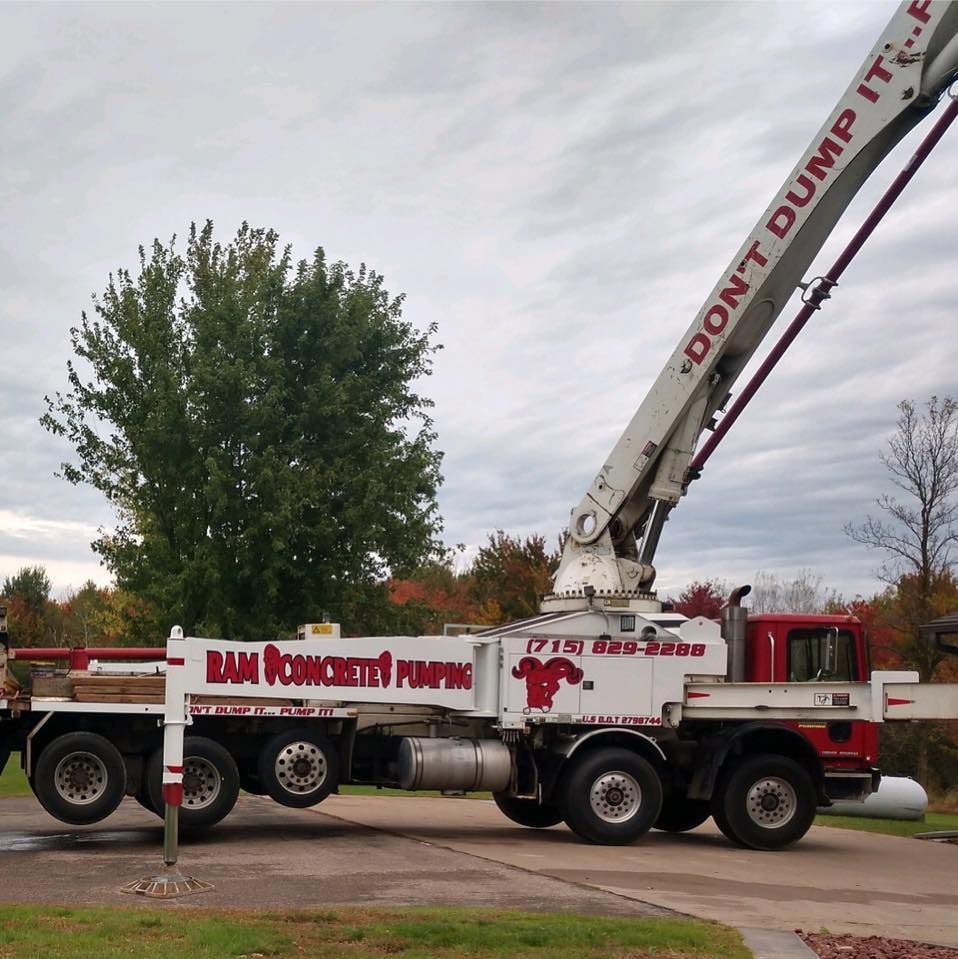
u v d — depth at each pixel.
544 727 14.66
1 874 10.84
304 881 10.48
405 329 28.14
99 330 26.80
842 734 15.13
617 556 15.90
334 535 25.77
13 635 51.31
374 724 14.70
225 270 27.47
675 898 10.26
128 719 13.56
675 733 14.97
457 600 42.81
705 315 15.43
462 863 11.89
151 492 26.14
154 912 8.52
